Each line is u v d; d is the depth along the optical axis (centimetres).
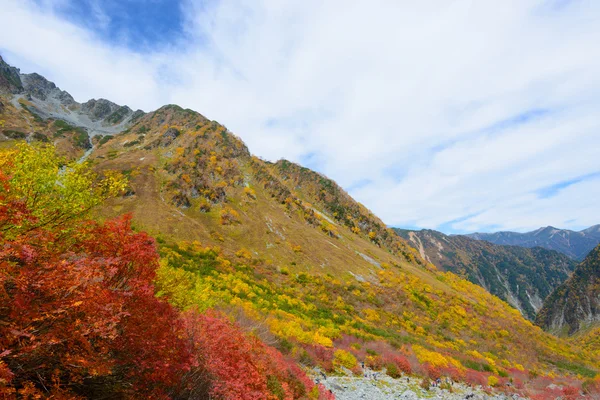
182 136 12275
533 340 6425
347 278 7031
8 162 662
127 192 7006
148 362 532
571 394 2372
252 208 9088
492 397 2077
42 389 417
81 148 14912
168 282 903
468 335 5625
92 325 424
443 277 11212
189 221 6981
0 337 356
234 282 3797
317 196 15062
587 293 18912
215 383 650
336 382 1490
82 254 554
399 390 1681
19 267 405
